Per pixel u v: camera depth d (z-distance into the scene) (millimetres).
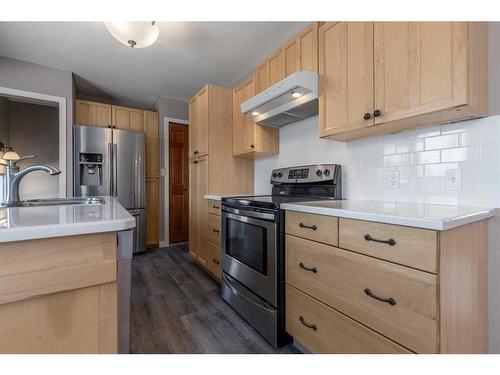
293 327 1412
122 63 2832
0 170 2152
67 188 3016
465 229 968
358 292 1063
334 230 1175
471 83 1022
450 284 878
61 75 2979
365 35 1372
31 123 3861
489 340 1133
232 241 1987
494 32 1124
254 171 2926
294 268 1410
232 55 2641
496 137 1140
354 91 1430
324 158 2035
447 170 1303
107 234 743
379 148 1628
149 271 2812
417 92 1147
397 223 917
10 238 597
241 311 1816
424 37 1126
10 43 2430
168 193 3961
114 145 3281
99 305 733
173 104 4020
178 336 1602
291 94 1736
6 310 633
